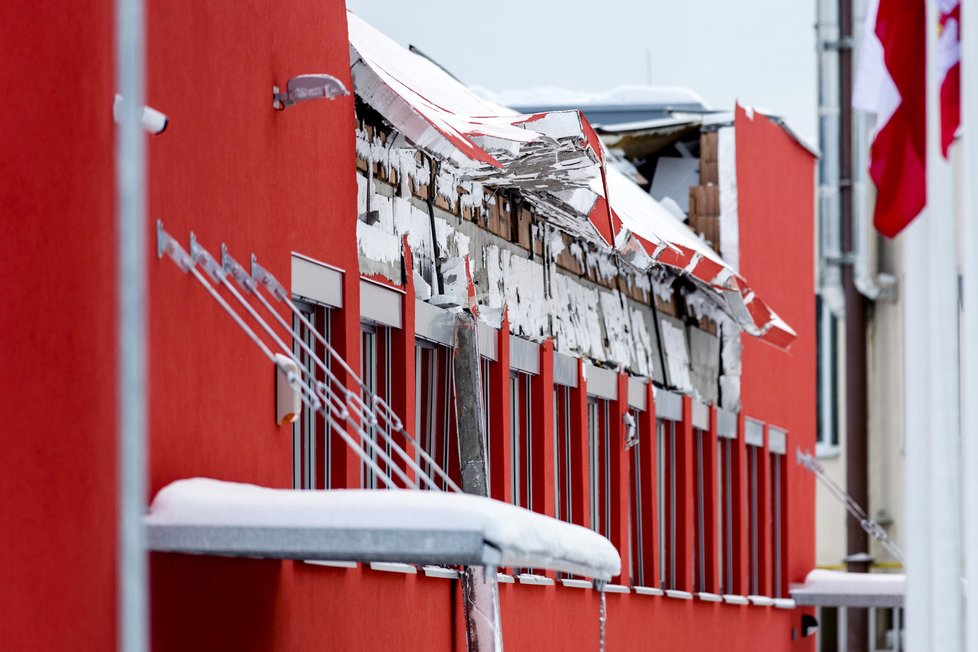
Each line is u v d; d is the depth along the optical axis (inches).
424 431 817.5
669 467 1243.2
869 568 2097.7
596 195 893.2
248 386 614.2
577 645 999.0
